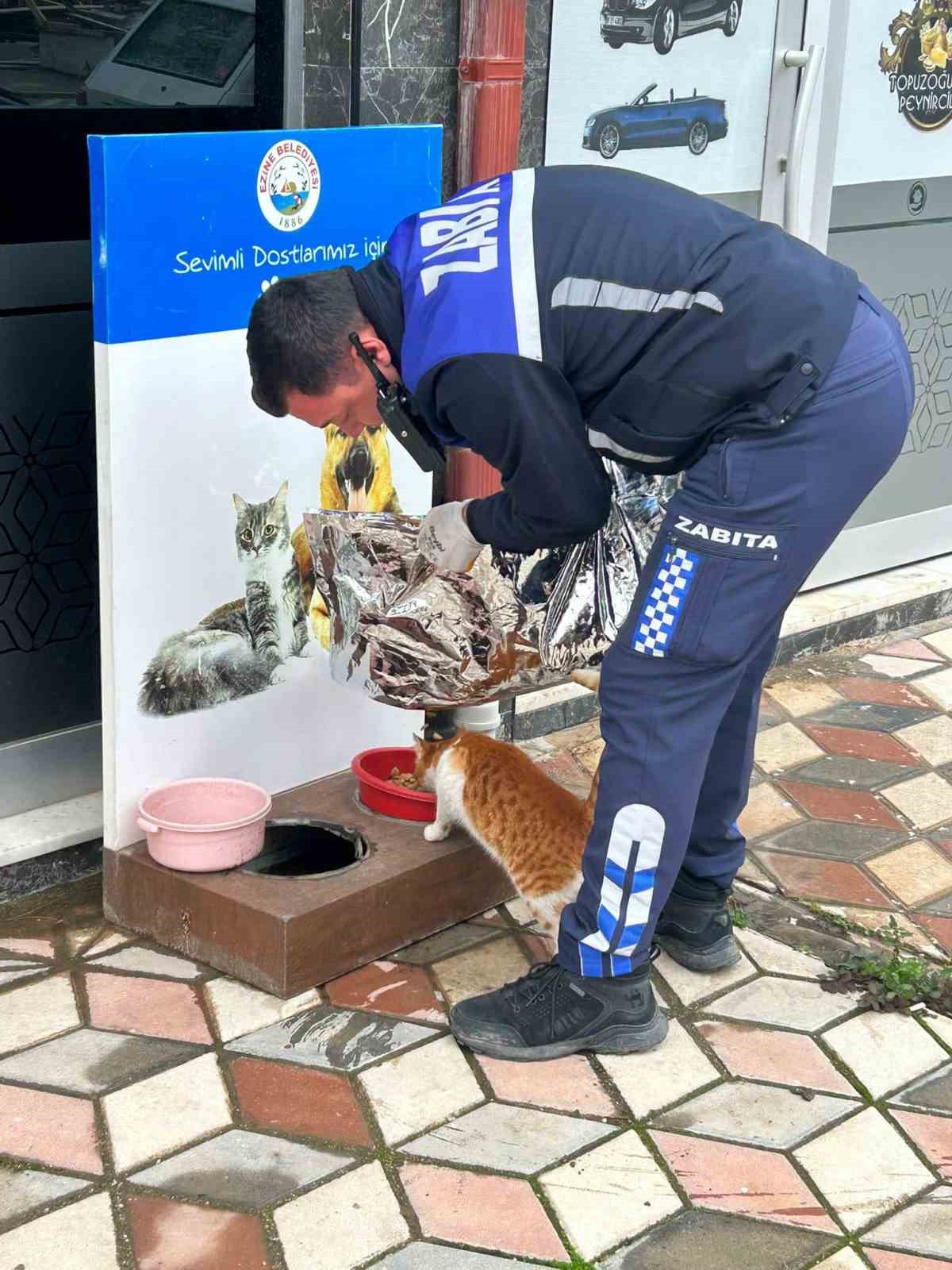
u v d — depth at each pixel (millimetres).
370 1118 2564
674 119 4004
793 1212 2389
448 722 3688
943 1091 2717
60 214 3047
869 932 3273
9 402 3076
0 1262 2205
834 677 4703
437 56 3363
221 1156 2451
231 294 2926
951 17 4695
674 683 2527
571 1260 2258
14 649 3225
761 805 3850
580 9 3633
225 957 2936
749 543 2430
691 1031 2861
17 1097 2572
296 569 3230
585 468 2367
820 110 4387
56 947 3039
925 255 4941
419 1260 2244
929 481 5277
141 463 2859
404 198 3230
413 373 2324
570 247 2318
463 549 2693
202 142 2789
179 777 3125
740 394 2379
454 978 2992
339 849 3346
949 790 3980
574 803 3010
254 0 3066
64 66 2938
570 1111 2609
